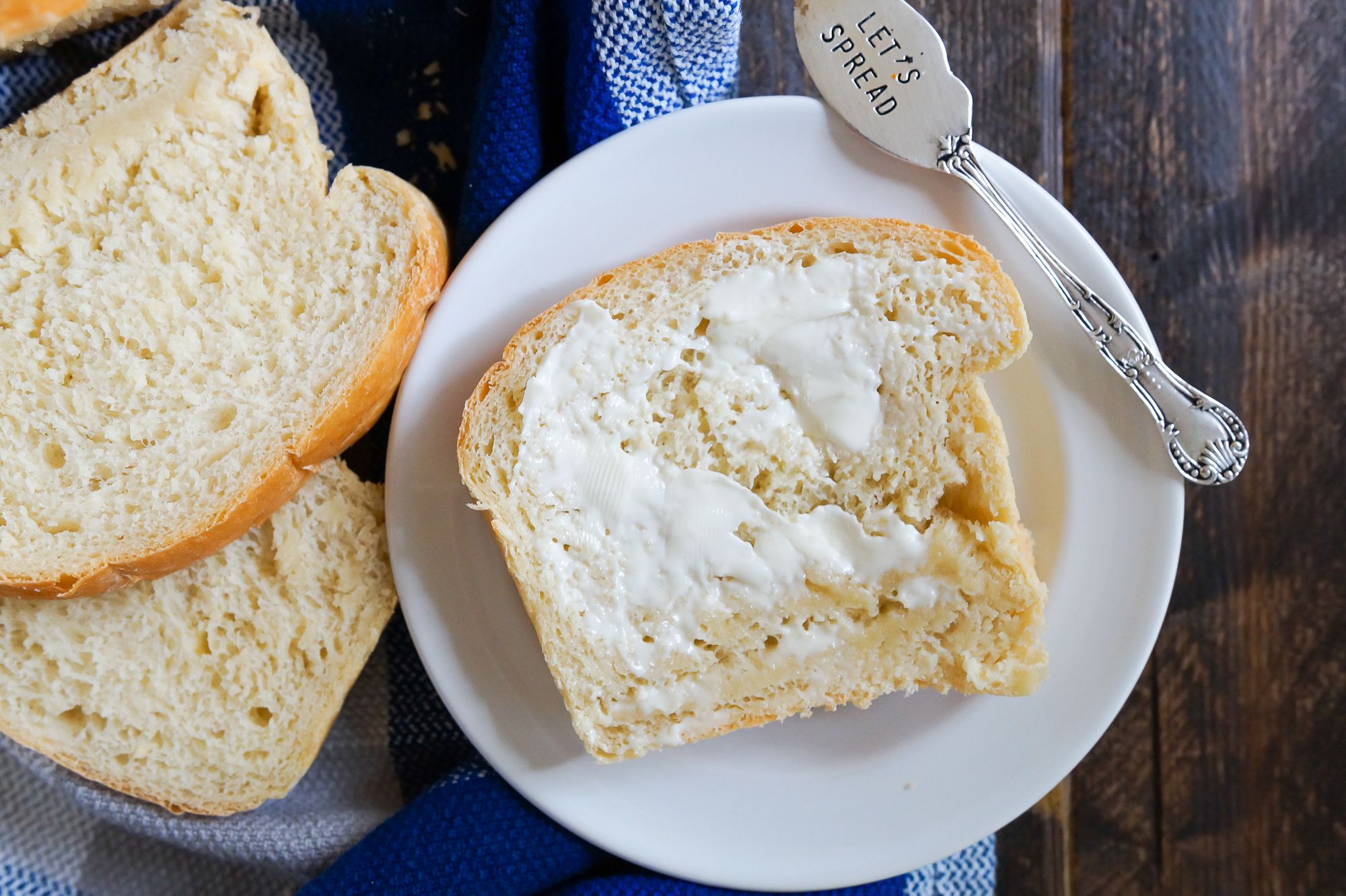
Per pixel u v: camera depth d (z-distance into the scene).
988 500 0.33
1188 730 0.39
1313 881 0.39
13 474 0.35
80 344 0.35
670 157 0.35
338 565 0.36
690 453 0.33
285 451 0.34
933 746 0.36
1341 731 0.38
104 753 0.36
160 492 0.34
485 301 0.35
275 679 0.36
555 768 0.35
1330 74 0.38
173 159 0.35
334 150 0.37
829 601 0.34
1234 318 0.39
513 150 0.35
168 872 0.39
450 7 0.37
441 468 0.35
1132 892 0.39
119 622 0.36
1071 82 0.38
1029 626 0.34
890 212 0.35
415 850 0.35
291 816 0.38
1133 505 0.35
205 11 0.34
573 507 0.33
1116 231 0.38
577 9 0.35
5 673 0.35
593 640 0.33
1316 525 0.39
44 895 0.38
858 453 0.33
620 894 0.36
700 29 0.35
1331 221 0.38
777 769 0.36
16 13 0.34
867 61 0.35
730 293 0.33
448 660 0.35
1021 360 0.36
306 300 0.35
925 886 0.38
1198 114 0.38
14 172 0.34
